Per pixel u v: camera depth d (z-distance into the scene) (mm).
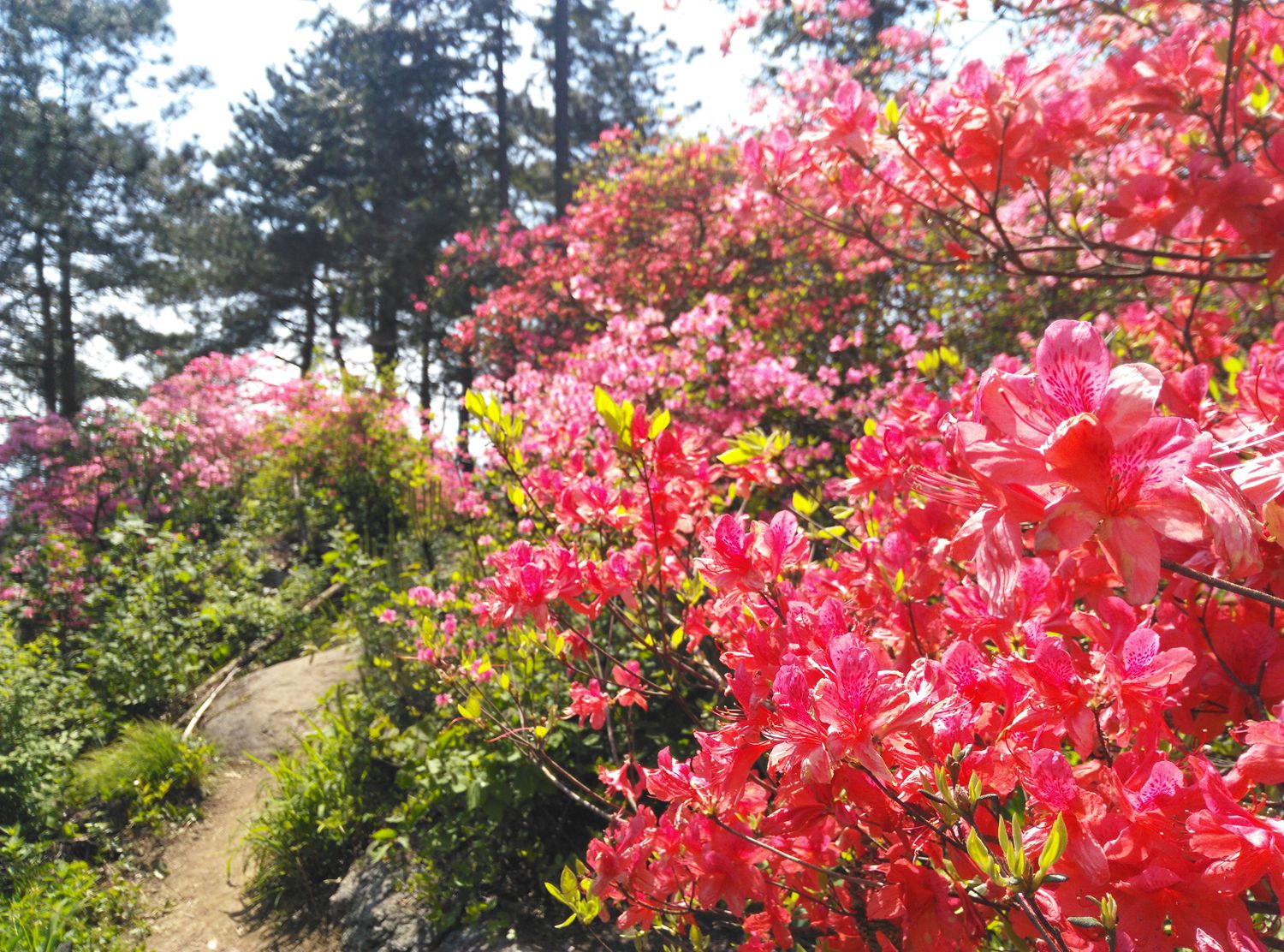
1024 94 2160
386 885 4023
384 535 9523
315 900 4297
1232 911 943
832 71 5219
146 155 20328
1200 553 1312
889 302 7668
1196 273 2711
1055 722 1188
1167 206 2113
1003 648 1451
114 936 4301
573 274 10414
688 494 2623
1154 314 3215
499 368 11898
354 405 10844
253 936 4207
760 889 1555
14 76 19266
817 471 4938
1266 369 1256
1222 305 3389
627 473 2631
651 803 3248
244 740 5898
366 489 10172
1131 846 992
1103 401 828
